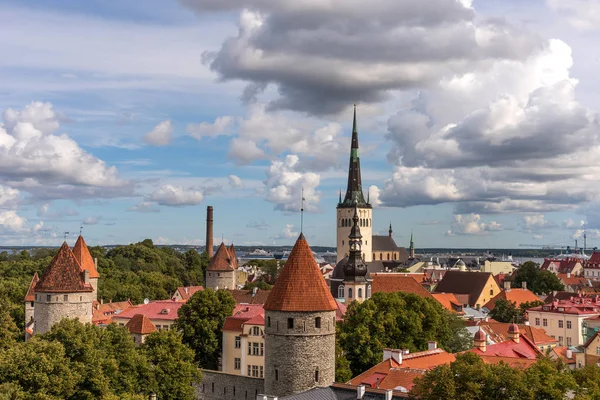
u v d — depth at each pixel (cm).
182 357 10700
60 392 8725
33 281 16638
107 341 10019
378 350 12169
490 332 15050
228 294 13625
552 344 15412
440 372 6931
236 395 11175
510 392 6656
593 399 6931
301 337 8412
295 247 8750
